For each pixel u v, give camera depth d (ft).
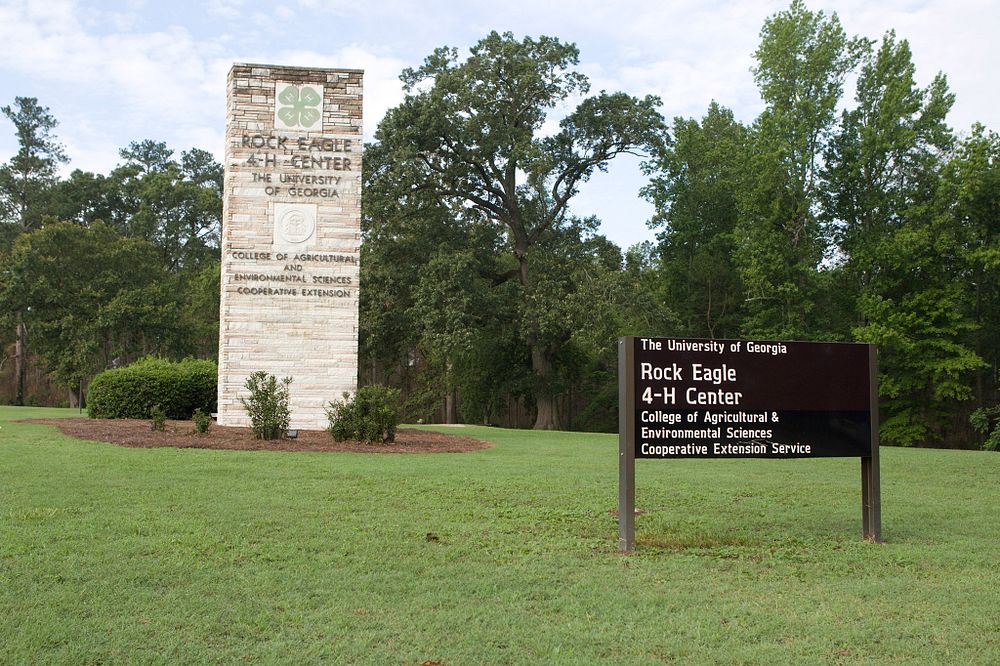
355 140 76.95
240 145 75.46
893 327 124.16
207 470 42.91
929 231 123.34
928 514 36.06
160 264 197.47
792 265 133.39
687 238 162.40
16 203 213.87
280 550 25.30
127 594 20.48
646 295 122.11
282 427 63.41
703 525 32.04
